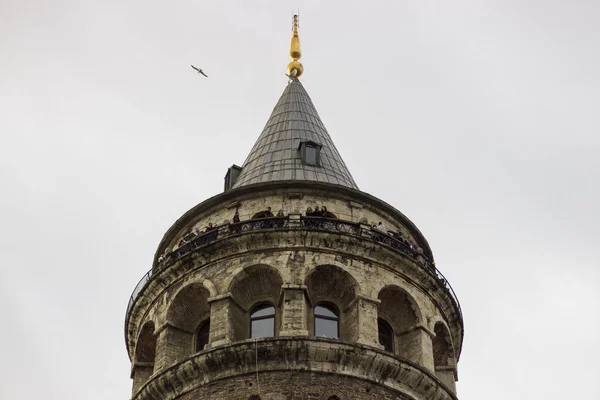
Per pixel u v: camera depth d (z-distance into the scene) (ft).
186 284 217.77
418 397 204.33
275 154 250.78
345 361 200.03
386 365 201.77
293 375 197.26
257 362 199.21
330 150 256.32
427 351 213.25
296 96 274.98
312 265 212.64
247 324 211.82
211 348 201.26
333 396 195.83
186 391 202.39
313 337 199.41
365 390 198.80
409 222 236.22
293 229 216.13
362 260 217.15
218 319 207.51
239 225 220.02
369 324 207.72
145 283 226.38
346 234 216.95
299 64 294.25
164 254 232.32
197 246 222.07
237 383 198.29
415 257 225.15
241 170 254.68
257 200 228.63
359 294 210.79
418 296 220.23
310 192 228.43
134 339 232.12
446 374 221.66
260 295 214.90
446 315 228.43
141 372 223.30
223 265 216.54
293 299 206.90
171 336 214.69
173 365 204.03
